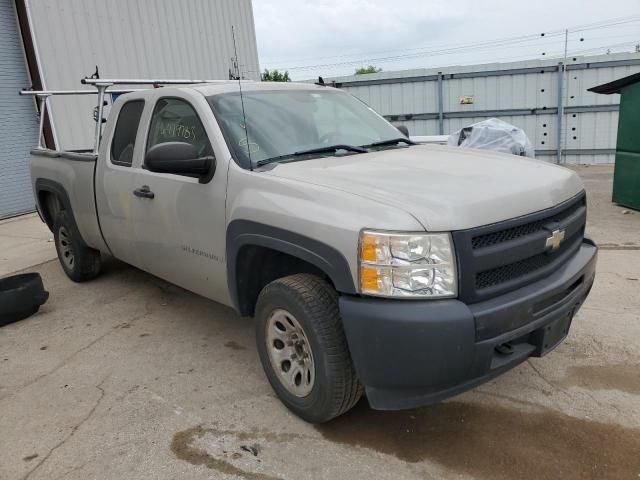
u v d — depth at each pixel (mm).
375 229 2334
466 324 2268
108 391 3367
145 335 4191
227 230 3111
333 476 2518
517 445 2689
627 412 2916
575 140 14156
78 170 4809
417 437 2787
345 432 2844
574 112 13969
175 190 3547
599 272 5238
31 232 8438
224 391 3305
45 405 3234
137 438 2863
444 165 3086
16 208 10039
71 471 2625
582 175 12352
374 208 2404
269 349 3031
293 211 2664
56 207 5695
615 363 3441
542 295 2525
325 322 2611
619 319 4102
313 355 2670
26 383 3518
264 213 2809
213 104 3479
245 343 3982
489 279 2439
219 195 3184
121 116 4344
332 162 3158
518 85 14125
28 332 4355
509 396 3123
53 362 3805
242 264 3125
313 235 2545
